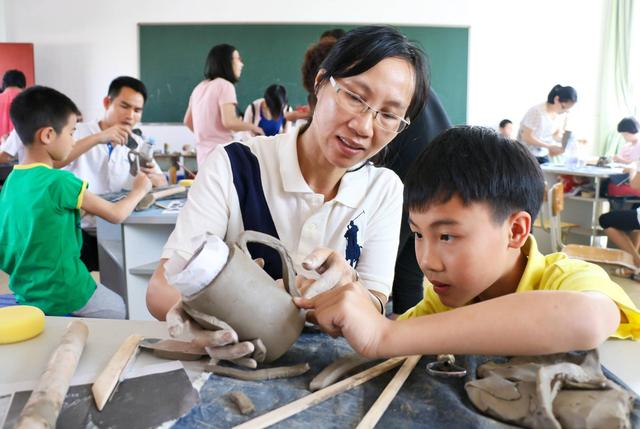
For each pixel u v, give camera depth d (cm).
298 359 74
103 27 593
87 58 599
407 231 168
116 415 58
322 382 65
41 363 71
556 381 59
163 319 94
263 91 605
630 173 407
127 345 74
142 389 64
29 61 582
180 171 437
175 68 597
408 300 186
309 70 154
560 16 627
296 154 105
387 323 69
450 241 71
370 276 109
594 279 73
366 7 602
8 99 457
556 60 636
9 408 59
